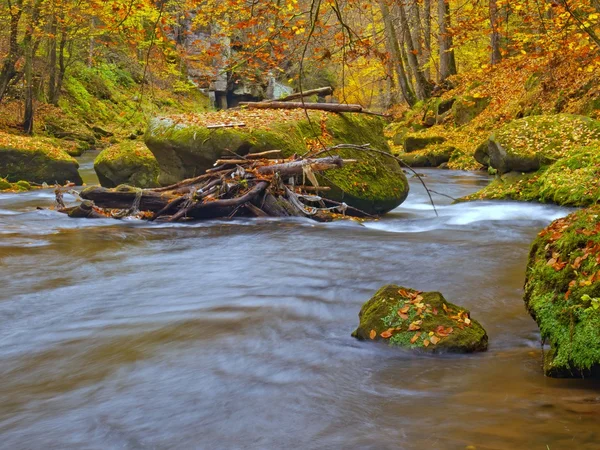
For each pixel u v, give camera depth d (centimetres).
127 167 1593
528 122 1497
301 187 1198
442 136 2684
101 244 951
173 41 1249
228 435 337
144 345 491
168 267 795
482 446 309
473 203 1322
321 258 826
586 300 406
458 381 404
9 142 1819
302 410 366
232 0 857
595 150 1290
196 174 1262
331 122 1312
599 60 1355
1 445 334
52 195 1619
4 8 2833
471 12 1229
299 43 809
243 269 773
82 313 591
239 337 507
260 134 1206
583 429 323
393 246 894
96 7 1922
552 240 483
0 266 797
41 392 405
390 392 389
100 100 4212
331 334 513
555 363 402
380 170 1310
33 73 3478
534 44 1352
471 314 550
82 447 329
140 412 370
